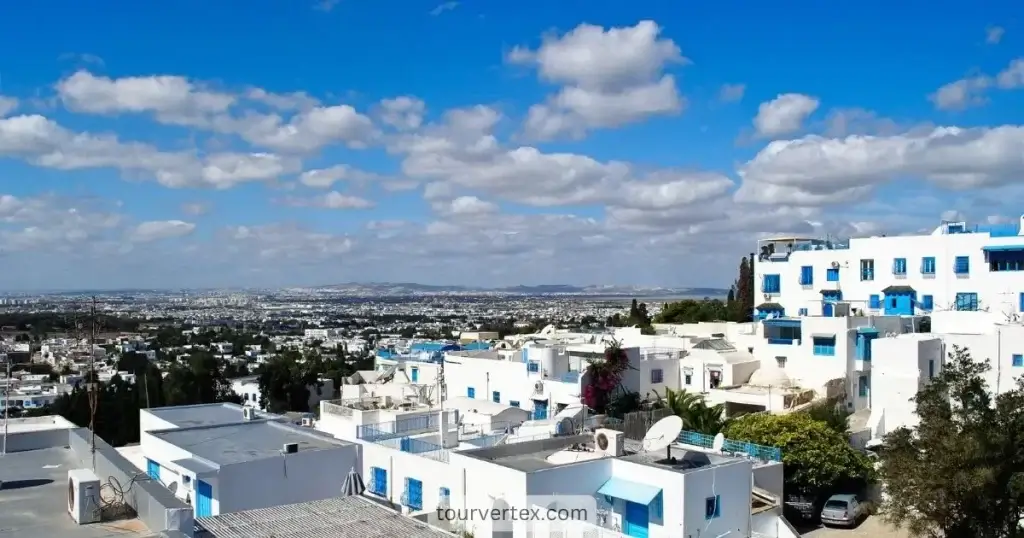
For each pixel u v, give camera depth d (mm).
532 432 41906
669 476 27938
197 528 23406
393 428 43188
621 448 31453
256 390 109062
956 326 56812
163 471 36062
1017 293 58969
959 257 61719
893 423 48969
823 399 52844
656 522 28344
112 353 184000
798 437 41656
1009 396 31984
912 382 48312
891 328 59719
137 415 78938
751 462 31172
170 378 97938
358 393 63219
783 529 31938
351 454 34125
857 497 41625
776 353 60688
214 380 104312
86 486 19797
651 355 60375
